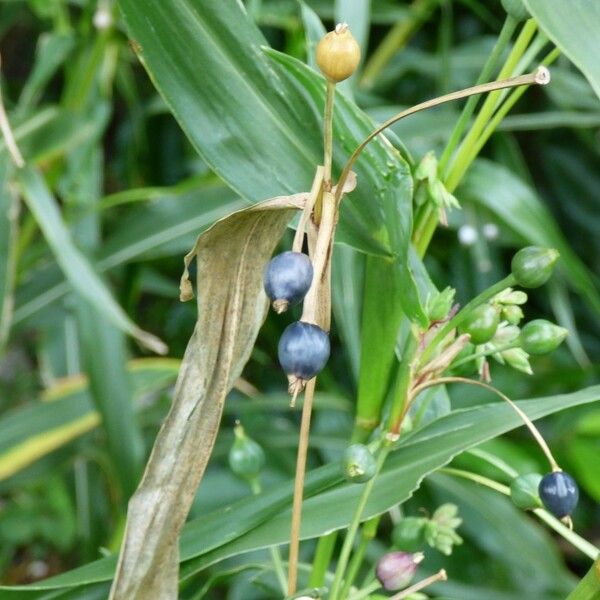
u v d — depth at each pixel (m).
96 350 0.64
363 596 0.36
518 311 0.35
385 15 0.80
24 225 0.73
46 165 0.70
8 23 0.88
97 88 0.70
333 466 0.38
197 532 0.37
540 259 0.34
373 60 0.84
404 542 0.38
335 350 1.03
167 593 0.33
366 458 0.33
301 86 0.36
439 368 0.35
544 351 0.35
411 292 0.33
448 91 0.73
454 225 0.75
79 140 0.64
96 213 0.72
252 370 1.03
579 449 0.78
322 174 0.29
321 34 0.40
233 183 0.35
